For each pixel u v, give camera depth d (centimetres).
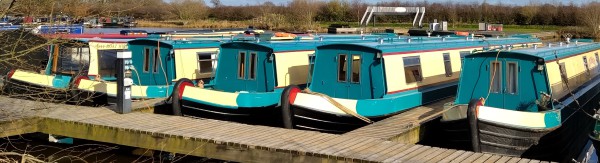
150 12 3195
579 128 1421
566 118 1264
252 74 1548
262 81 1535
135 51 1711
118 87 1368
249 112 1434
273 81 1517
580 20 4991
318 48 1482
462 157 979
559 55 1391
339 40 1814
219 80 1596
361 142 1078
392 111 1400
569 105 1295
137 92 1573
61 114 1338
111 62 1756
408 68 1493
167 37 1931
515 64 1250
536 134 1154
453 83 1683
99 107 1444
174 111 1419
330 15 6425
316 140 1092
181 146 1130
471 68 1302
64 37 1413
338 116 1316
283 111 1316
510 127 1130
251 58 1548
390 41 1712
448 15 5856
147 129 1185
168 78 1658
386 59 1410
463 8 6034
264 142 1070
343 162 970
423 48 1589
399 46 1514
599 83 1697
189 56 1691
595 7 4788
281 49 1541
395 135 1146
